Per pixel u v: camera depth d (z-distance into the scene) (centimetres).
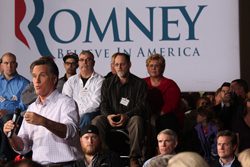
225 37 1288
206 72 1287
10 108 1127
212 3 1289
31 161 465
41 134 794
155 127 1062
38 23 1298
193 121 1125
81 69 1096
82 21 1294
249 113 1097
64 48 1294
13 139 782
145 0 1287
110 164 899
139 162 1021
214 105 1159
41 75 788
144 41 1287
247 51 1436
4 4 1303
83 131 900
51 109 792
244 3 1432
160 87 1105
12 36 1302
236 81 1181
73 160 799
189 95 1263
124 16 1291
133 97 1049
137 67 1286
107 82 1062
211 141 1066
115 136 1027
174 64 1286
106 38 1290
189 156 491
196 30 1288
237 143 974
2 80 1139
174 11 1287
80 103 1084
